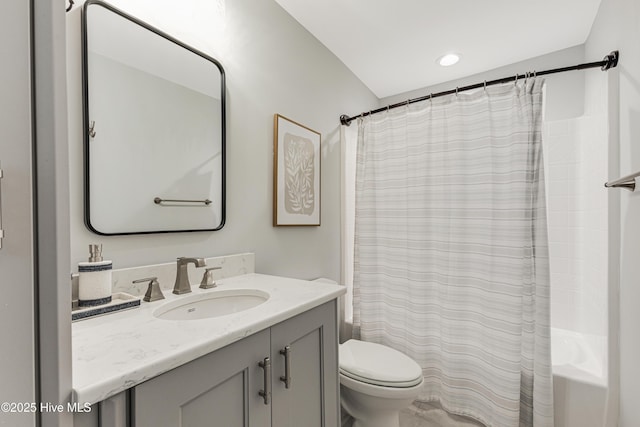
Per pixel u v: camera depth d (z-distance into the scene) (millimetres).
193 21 1171
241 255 1335
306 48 1824
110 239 919
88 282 778
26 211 383
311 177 1839
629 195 1234
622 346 1301
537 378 1448
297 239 1741
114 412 484
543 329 1445
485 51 2086
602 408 1376
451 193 1723
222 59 1286
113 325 705
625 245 1276
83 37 855
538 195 1480
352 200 2309
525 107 1497
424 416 1728
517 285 1497
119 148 934
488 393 1574
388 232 1955
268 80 1530
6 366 361
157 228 1033
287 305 873
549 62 2133
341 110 2201
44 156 405
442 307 1737
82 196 856
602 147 1607
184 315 963
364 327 1983
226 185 1290
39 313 398
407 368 1394
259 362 757
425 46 2021
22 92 382
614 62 1364
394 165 1934
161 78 1052
